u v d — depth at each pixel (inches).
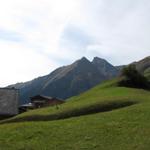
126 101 2834.6
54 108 3083.2
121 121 2191.2
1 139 2007.9
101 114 2461.9
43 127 2209.6
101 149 1780.3
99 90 3870.6
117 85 3998.5
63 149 1823.3
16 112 3543.3
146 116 2236.7
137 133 1939.0
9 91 3769.7
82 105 2883.9
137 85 4001.0
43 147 1867.6
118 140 1872.5
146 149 1716.3
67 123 2289.6
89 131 2059.5
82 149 1802.4
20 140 1983.3
